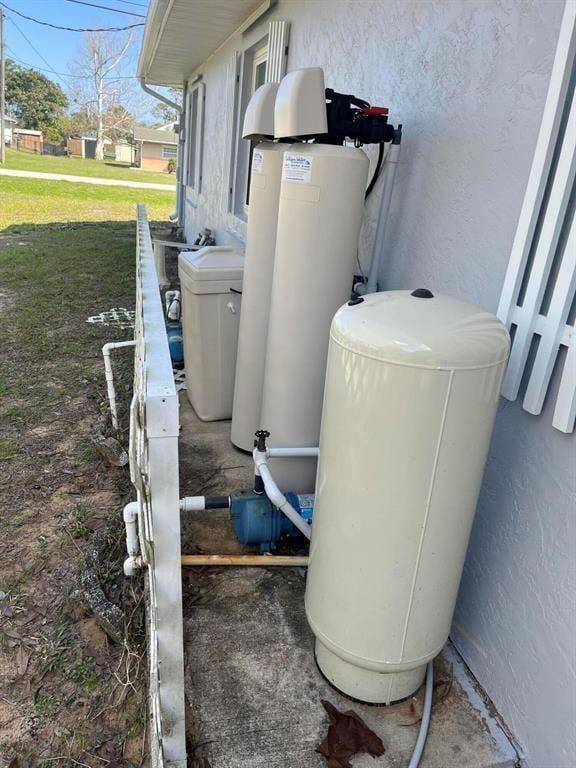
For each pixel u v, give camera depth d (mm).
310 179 1954
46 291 6820
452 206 1839
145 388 1096
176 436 1096
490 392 1257
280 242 2100
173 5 4762
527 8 1479
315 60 3125
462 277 1785
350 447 1326
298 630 1816
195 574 2033
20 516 2658
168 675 1301
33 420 3580
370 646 1463
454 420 1234
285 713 1544
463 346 1202
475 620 1686
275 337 2197
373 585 1397
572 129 1265
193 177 8836
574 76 1296
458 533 1375
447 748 1478
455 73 1813
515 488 1490
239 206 5301
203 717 1521
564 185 1284
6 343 4969
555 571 1349
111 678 1857
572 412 1266
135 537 2072
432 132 1957
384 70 2326
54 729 1701
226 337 3023
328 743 1466
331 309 2109
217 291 2912
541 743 1400
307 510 2139
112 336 5273
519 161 1514
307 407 2217
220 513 2398
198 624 1817
